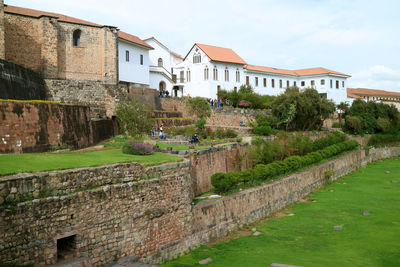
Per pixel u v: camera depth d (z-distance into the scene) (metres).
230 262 17.47
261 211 26.61
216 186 24.80
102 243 14.26
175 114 47.44
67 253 13.17
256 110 56.19
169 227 17.94
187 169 19.95
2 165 13.38
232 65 70.75
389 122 70.75
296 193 32.81
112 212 14.81
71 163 15.13
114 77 43.12
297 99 51.44
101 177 14.82
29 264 11.69
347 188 38.31
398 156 67.94
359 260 18.08
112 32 42.91
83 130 24.84
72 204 13.20
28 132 18.42
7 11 35.28
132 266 13.85
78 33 41.00
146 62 56.44
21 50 36.22
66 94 36.88
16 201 11.63
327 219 26.30
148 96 47.00
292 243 20.97
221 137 40.03
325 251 19.61
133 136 32.75
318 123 60.47
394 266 17.28
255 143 35.12
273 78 83.12
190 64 69.62
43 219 12.21
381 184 40.34
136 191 16.12
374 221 25.31
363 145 63.72
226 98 61.31
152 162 18.27
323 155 44.09
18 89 26.97
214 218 21.44
